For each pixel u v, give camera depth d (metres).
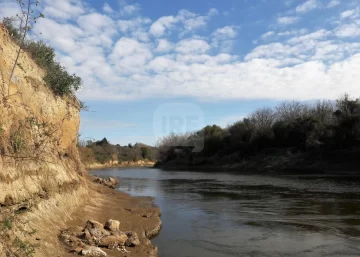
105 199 19.58
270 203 20.25
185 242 11.79
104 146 111.56
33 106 12.11
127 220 14.32
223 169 68.50
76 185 15.16
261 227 13.90
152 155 129.00
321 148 54.06
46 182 11.12
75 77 16.62
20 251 6.81
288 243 11.44
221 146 81.25
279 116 75.31
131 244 10.43
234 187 31.02
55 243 8.77
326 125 57.69
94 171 70.75
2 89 9.38
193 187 31.97
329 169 48.22
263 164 60.34
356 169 45.38
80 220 12.32
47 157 12.16
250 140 70.38
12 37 11.89
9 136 9.12
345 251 10.41
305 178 39.22
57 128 14.27
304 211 17.20
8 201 7.89
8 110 9.35
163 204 20.70
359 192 24.58
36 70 13.95
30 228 8.27
